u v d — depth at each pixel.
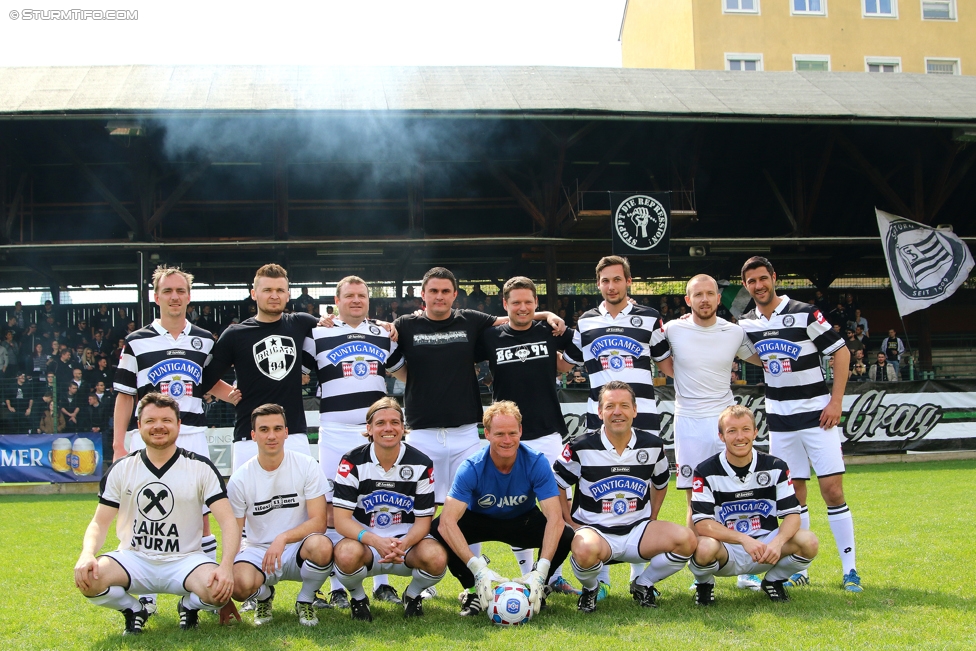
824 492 5.13
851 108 14.16
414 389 5.31
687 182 15.27
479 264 18.75
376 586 4.95
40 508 9.84
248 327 5.15
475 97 13.58
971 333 19.31
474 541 4.77
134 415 5.06
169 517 4.24
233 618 4.37
